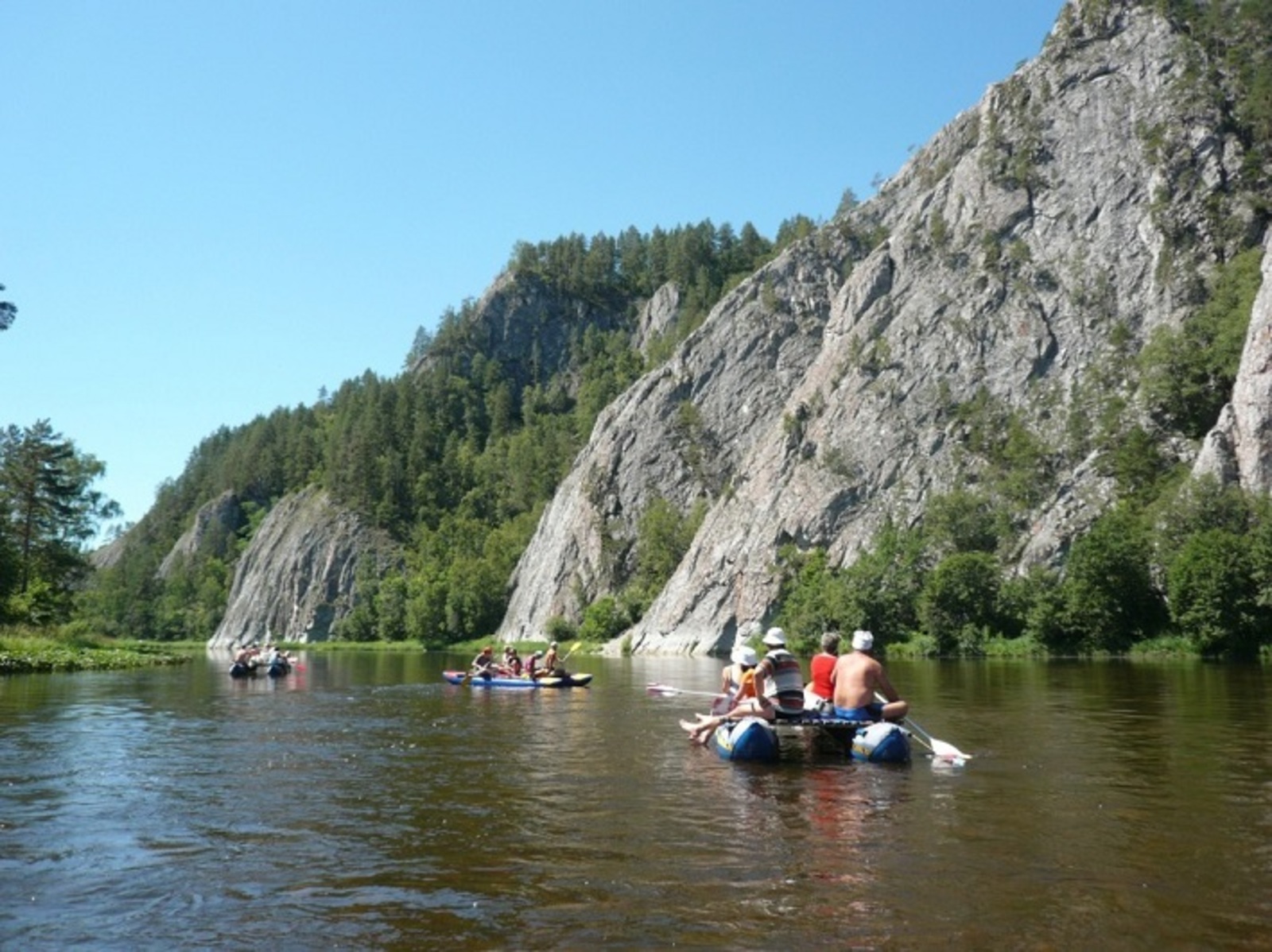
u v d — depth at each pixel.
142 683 41.56
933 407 111.44
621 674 55.56
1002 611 82.31
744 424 148.25
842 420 117.06
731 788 14.10
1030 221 118.06
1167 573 73.38
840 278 153.62
